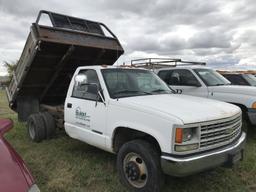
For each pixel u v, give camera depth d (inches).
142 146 135.1
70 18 239.6
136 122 141.0
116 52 269.6
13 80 275.3
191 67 297.1
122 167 147.4
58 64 241.0
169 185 150.8
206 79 279.1
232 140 145.3
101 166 176.7
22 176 81.4
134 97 161.5
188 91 282.5
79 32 237.6
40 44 208.4
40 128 234.5
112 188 147.9
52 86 273.7
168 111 131.3
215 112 139.2
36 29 209.5
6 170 82.2
